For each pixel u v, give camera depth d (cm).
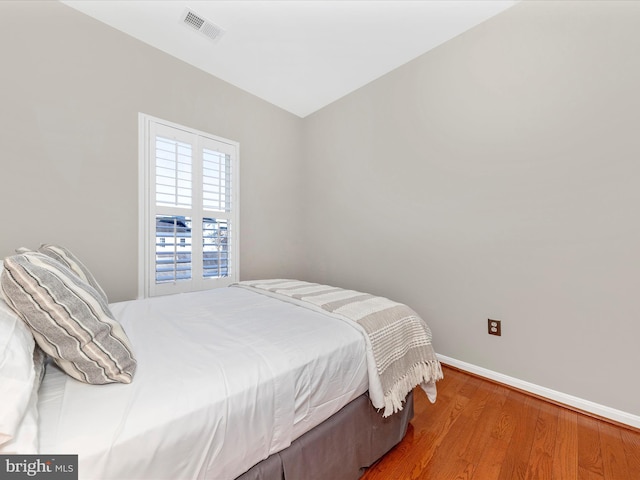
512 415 157
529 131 179
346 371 109
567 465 121
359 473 116
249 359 90
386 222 261
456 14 192
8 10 167
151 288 222
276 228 317
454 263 215
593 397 157
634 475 116
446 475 117
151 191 221
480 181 201
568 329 165
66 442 54
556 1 168
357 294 174
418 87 235
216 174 262
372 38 215
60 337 71
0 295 74
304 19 197
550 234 171
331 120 309
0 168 164
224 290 201
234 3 184
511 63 185
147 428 61
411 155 241
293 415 89
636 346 145
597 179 155
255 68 250
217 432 70
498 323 192
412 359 137
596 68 155
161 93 226
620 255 149
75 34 187
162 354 93
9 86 167
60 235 184
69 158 186
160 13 191
